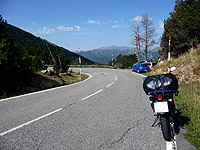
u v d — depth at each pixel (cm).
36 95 957
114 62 6475
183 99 679
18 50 1159
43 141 384
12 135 417
